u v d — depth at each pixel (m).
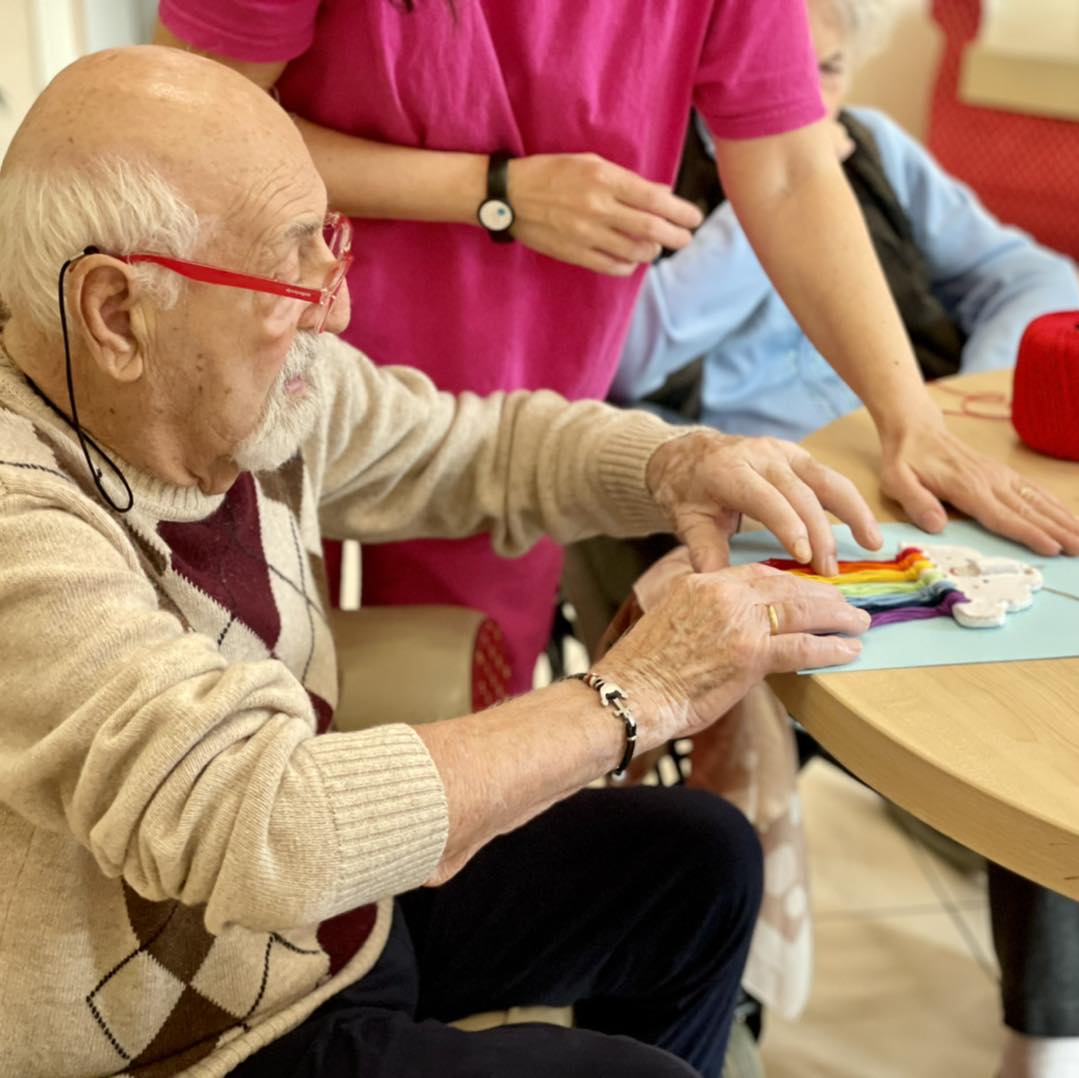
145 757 0.70
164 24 1.10
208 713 0.70
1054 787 0.74
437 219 1.21
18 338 0.80
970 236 1.89
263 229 0.77
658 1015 1.12
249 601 0.93
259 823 0.70
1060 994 1.23
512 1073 0.85
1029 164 2.86
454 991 1.09
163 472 0.84
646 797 1.11
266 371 0.81
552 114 1.20
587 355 1.33
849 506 1.01
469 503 1.19
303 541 1.04
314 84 1.19
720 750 1.38
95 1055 0.83
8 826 0.79
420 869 0.75
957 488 1.07
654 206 1.17
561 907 1.07
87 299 0.75
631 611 1.06
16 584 0.71
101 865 0.74
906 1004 1.64
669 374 1.69
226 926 0.75
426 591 1.42
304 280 0.82
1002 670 0.86
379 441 1.12
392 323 1.28
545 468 1.16
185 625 0.87
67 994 0.81
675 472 1.06
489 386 1.31
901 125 3.41
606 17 1.17
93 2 1.37
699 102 1.27
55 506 0.75
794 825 1.39
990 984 1.67
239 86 0.78
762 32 1.19
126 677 0.71
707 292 1.64
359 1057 0.86
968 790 0.75
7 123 1.35
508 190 1.19
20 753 0.73
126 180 0.74
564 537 1.19
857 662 0.87
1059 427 1.15
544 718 0.81
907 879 1.84
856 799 2.00
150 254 0.75
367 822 0.73
